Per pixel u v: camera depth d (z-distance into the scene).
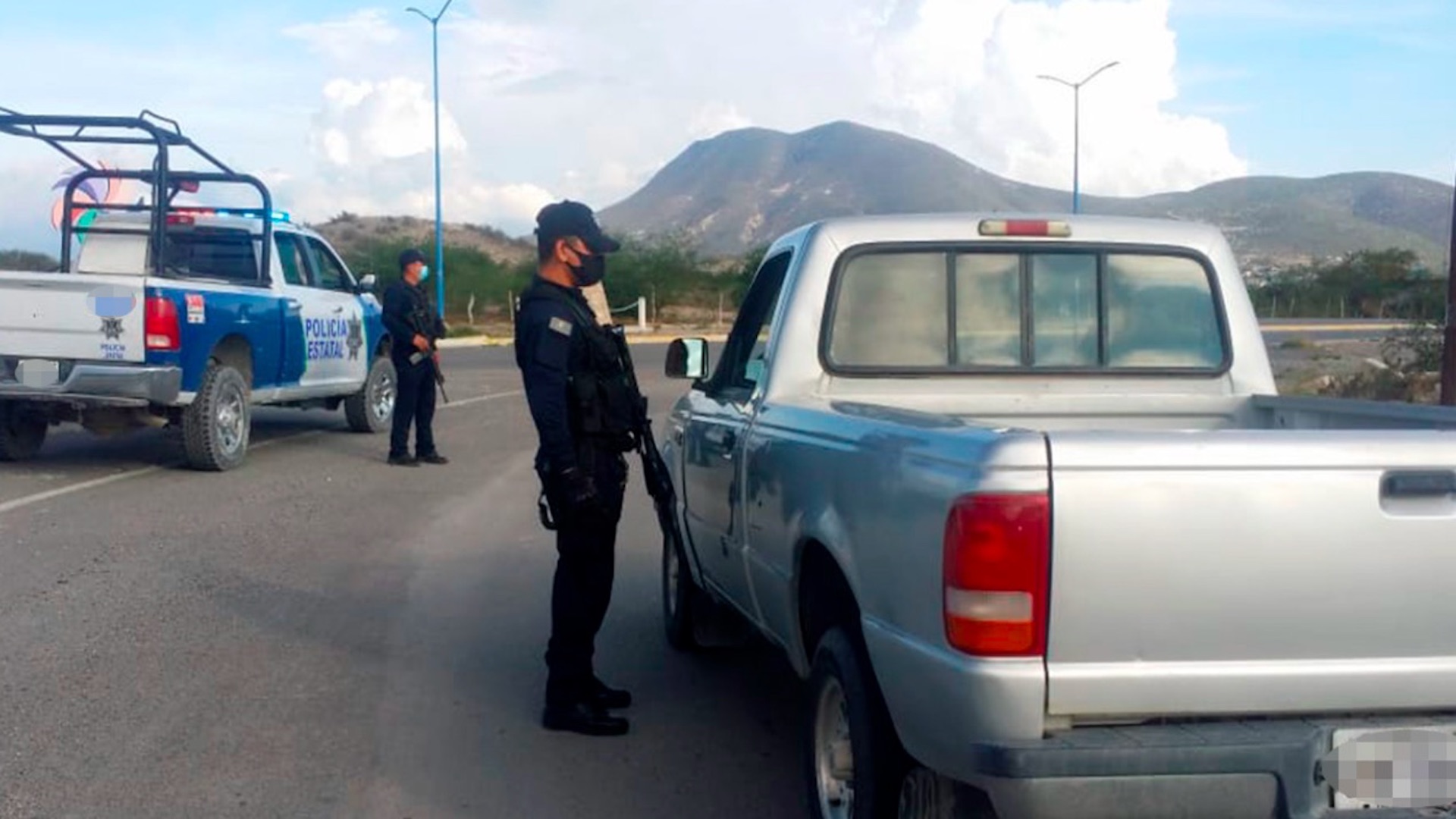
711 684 7.09
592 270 6.07
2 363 12.39
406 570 9.46
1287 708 3.76
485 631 7.96
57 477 12.98
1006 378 5.83
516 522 11.29
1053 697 3.66
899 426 4.20
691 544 6.96
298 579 9.12
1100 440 3.67
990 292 5.86
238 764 5.82
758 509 5.44
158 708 6.48
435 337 14.38
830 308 5.73
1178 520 3.66
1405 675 3.77
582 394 6.01
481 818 5.32
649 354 34.47
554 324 5.93
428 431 14.49
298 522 11.04
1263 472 3.69
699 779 5.77
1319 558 3.70
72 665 7.11
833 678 4.65
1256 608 3.70
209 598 8.55
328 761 5.87
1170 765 3.63
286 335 14.57
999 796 3.69
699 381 6.91
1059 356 5.90
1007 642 3.64
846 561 4.43
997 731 3.66
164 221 13.69
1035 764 3.60
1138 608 3.66
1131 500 3.65
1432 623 3.77
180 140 13.77
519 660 7.40
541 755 6.02
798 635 5.12
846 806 4.74
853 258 5.78
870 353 5.77
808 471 4.82
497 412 19.98
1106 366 5.91
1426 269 39.44
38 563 9.31
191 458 13.36
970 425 4.02
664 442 7.73
